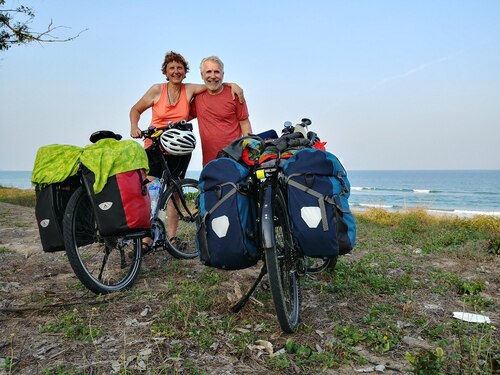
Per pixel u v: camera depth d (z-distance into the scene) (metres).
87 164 3.50
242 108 5.07
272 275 2.74
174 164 5.09
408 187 156.62
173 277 4.42
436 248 6.43
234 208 2.90
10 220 9.26
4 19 11.55
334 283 4.16
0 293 3.93
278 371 2.48
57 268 4.84
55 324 3.08
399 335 2.99
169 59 4.83
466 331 3.05
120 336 2.91
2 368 2.49
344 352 2.68
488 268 5.18
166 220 5.04
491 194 101.06
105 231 3.57
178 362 2.56
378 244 6.71
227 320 3.16
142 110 5.09
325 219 2.86
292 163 3.04
